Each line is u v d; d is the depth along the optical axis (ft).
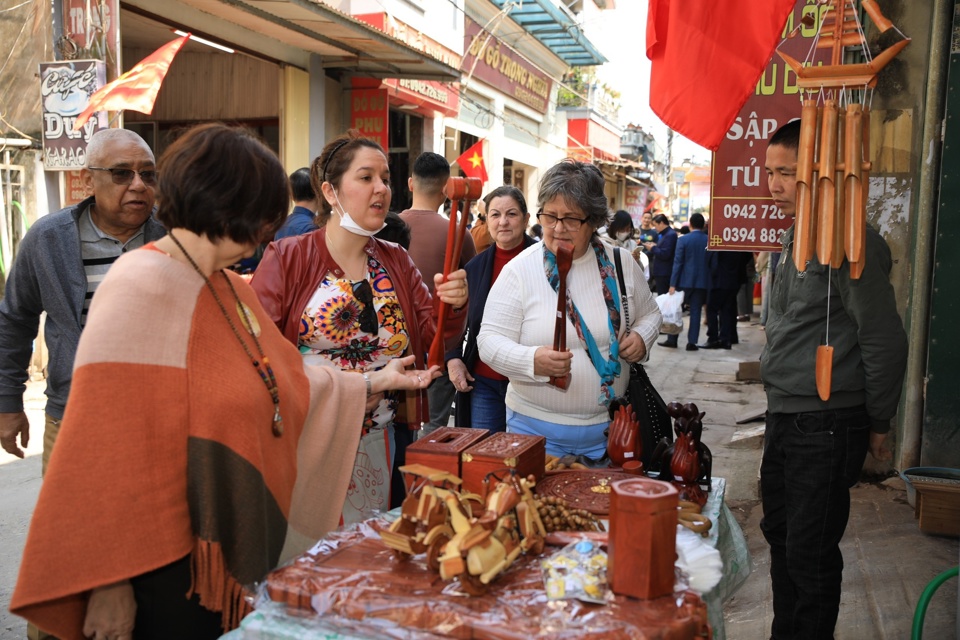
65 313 7.88
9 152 22.86
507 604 4.17
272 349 5.85
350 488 7.33
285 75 26.86
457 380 11.10
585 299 8.13
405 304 7.94
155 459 4.89
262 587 4.71
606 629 3.89
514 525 4.64
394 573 4.58
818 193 6.82
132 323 4.88
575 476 6.51
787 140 7.68
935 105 12.59
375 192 7.23
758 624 9.91
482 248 16.75
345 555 4.89
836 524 7.85
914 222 13.32
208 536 5.04
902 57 13.14
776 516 8.59
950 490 11.58
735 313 32.73
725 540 6.51
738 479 15.43
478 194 7.00
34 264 7.87
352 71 30.37
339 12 23.07
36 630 7.88
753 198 14.02
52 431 8.09
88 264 8.04
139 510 4.83
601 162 75.00
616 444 7.13
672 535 4.25
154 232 8.26
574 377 8.04
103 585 4.88
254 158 5.12
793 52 13.56
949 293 12.51
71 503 4.69
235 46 23.95
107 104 17.26
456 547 4.18
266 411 5.46
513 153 57.00
